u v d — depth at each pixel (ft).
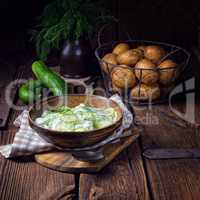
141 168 3.54
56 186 3.32
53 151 3.62
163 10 5.84
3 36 6.32
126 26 5.90
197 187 3.36
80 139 3.42
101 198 3.20
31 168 3.52
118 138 3.76
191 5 5.82
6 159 3.62
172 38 5.95
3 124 4.13
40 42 5.17
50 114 3.68
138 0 5.81
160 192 3.30
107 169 3.52
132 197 3.22
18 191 3.27
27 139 3.64
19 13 6.32
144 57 4.68
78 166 3.44
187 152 3.76
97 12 5.21
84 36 5.09
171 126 4.23
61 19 4.95
